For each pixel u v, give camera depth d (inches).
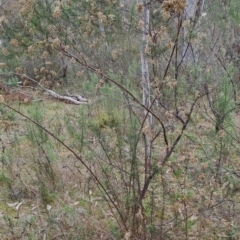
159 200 133.8
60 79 235.3
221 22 177.9
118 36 139.4
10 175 156.1
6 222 128.2
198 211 127.0
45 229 124.9
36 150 164.1
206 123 152.6
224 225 123.6
